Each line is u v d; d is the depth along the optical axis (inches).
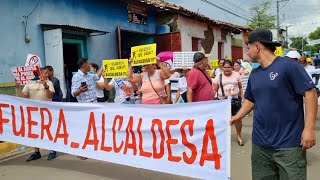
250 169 207.3
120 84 271.1
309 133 114.3
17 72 250.2
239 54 925.8
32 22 363.9
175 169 170.9
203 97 224.4
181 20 599.5
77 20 421.7
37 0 368.8
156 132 177.3
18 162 242.4
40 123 227.6
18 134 237.9
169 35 593.6
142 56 224.7
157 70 230.7
